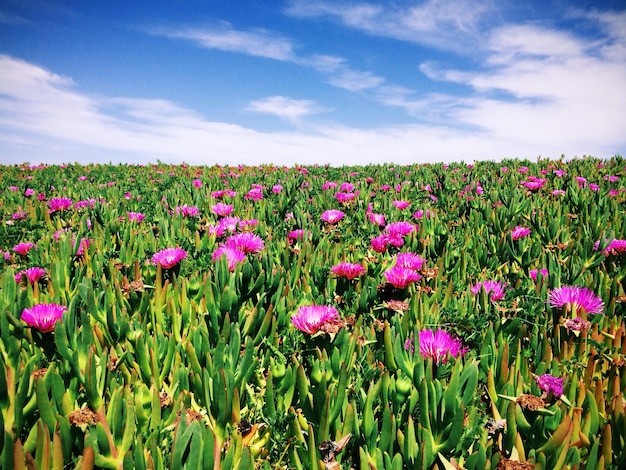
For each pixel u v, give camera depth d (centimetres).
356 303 92
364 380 71
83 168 527
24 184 322
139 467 52
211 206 184
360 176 375
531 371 72
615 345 78
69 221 180
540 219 152
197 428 53
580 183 263
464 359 70
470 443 59
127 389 60
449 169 413
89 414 56
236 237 113
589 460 53
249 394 70
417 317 83
